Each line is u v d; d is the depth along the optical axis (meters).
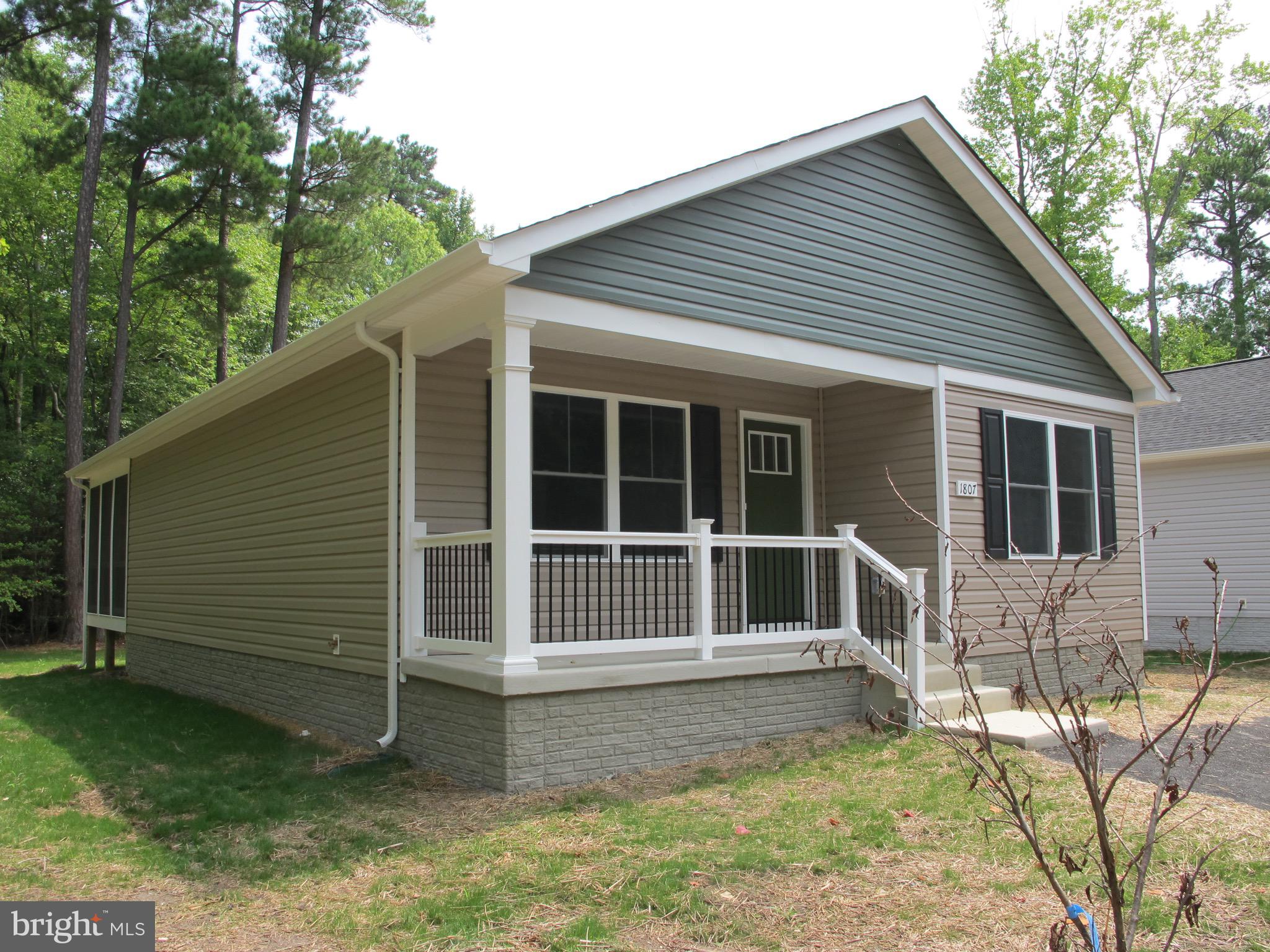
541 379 8.08
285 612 9.02
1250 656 14.13
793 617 9.63
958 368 9.34
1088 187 23.95
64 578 20.89
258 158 20.81
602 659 7.20
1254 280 36.53
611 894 4.21
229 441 10.52
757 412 9.58
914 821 5.23
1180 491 15.94
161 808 5.87
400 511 7.18
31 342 24.38
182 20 22.62
